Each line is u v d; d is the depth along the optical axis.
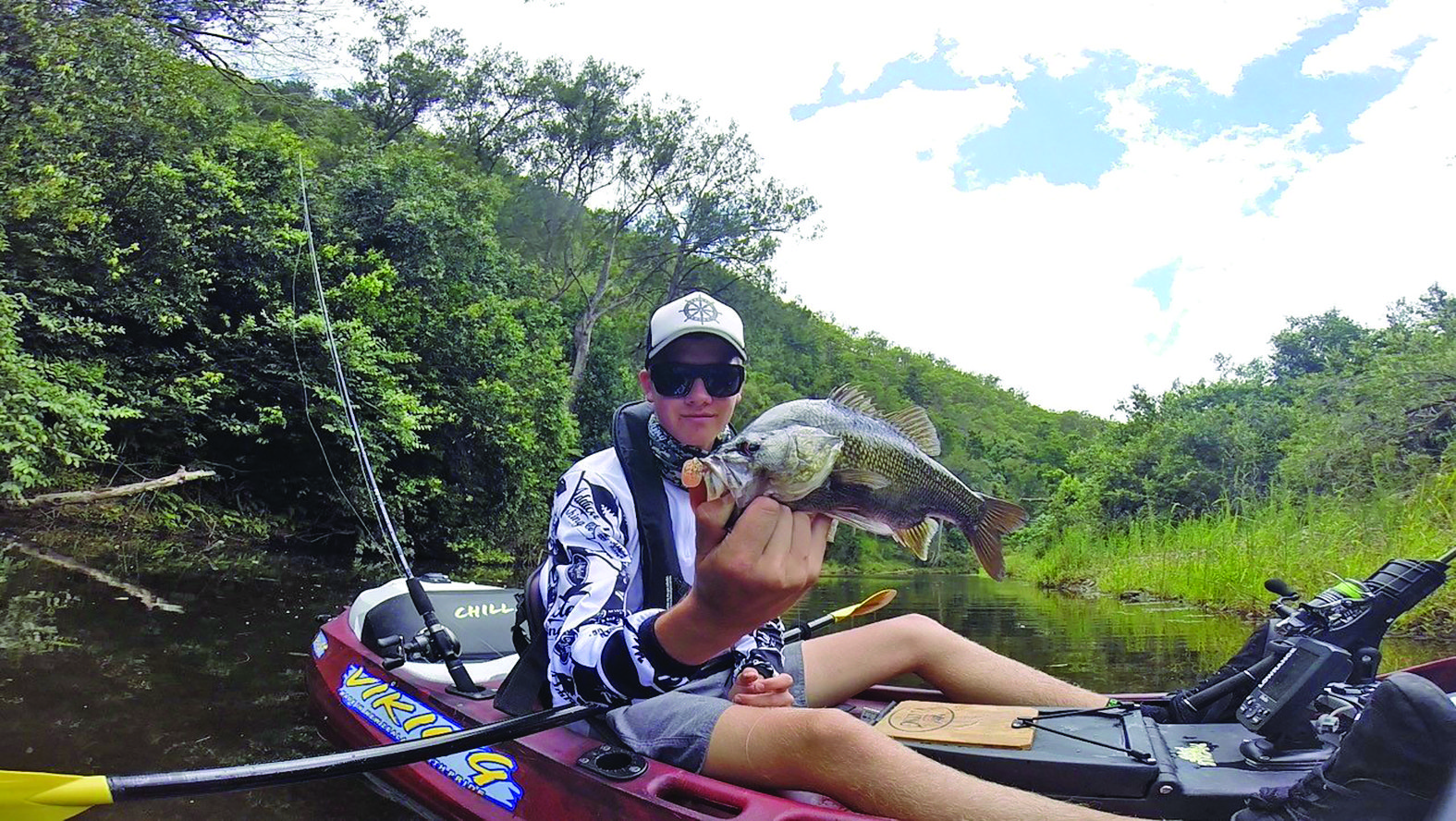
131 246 8.97
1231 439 18.25
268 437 10.35
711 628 1.65
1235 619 7.20
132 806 2.55
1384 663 4.64
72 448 8.45
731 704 2.27
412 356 11.45
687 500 2.37
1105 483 19.55
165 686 3.71
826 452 1.54
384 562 10.20
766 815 1.91
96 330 8.56
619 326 33.59
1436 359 10.30
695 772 2.20
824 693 2.73
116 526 8.78
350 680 3.25
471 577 10.46
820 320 61.94
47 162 8.63
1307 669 2.11
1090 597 10.05
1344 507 8.45
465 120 29.27
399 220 12.59
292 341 9.95
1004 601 9.92
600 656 1.89
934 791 1.87
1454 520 6.73
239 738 3.12
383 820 2.52
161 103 9.90
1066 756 2.13
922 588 13.84
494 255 14.54
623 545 2.23
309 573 8.13
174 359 9.48
